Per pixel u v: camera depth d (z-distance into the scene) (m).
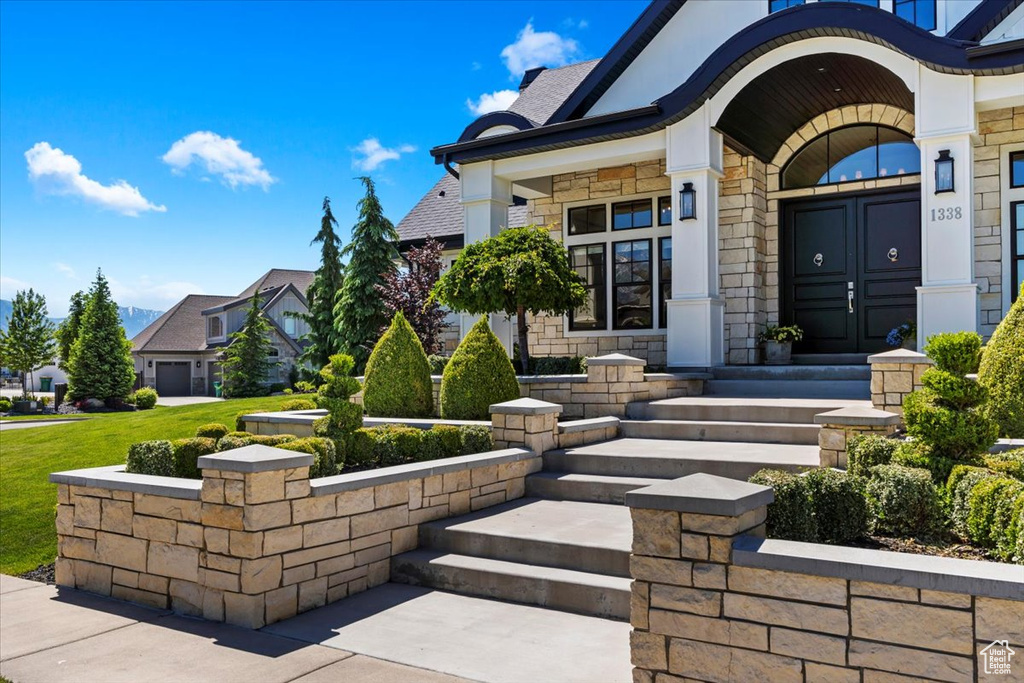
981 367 6.26
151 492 5.32
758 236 11.48
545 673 3.89
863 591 2.99
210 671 4.07
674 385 9.57
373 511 5.57
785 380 9.57
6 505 8.27
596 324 13.24
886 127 11.00
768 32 9.37
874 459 5.11
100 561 5.70
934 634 2.85
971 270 8.38
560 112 12.89
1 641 4.63
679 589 3.40
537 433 7.32
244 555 4.78
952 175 8.45
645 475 6.86
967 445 4.65
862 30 8.80
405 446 6.91
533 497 7.03
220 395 38.25
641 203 12.84
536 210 13.80
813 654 3.08
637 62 12.68
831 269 11.39
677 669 3.41
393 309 16.22
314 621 4.84
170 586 5.23
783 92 10.32
